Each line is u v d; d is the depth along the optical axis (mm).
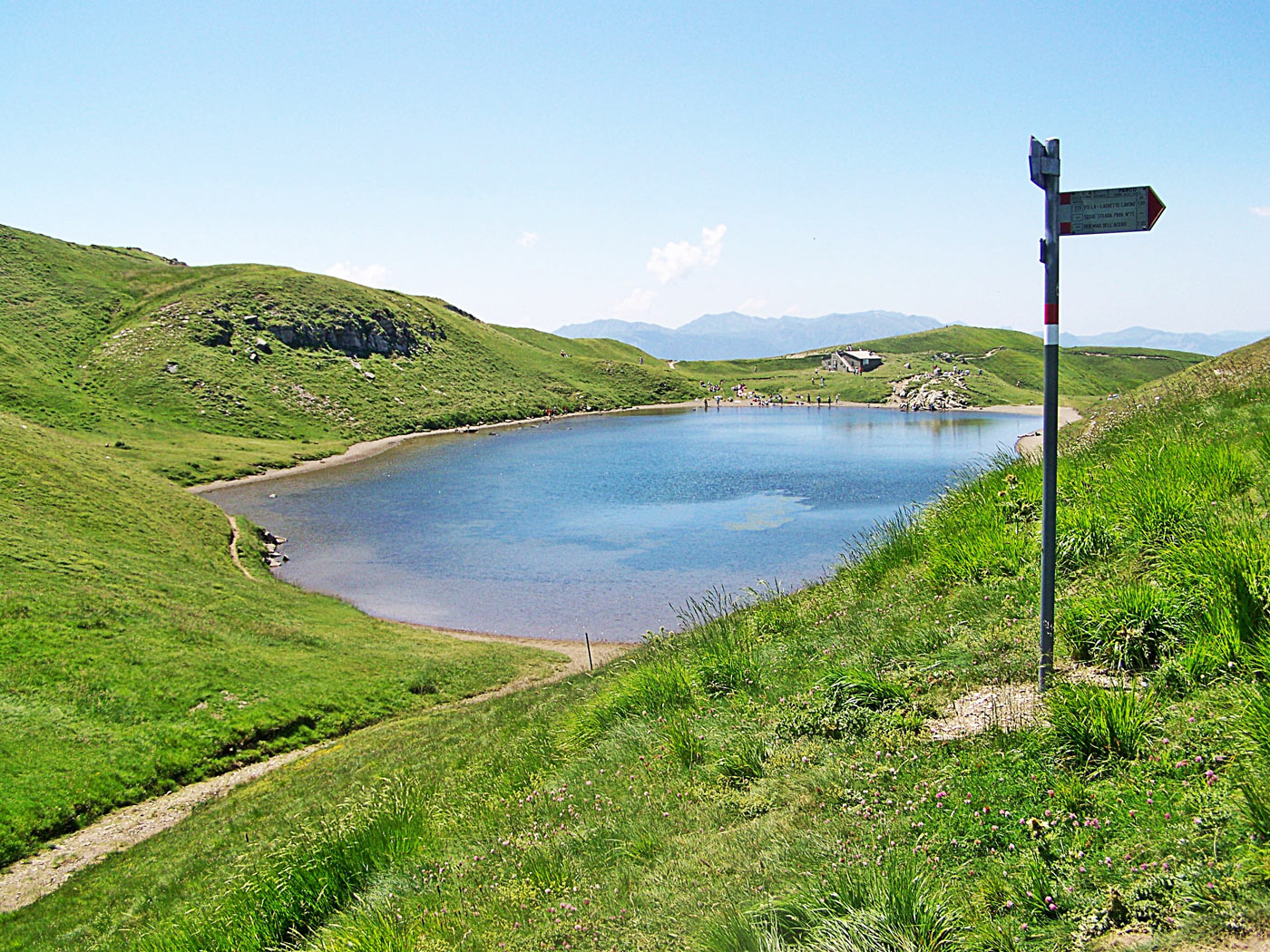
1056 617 9367
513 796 11766
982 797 6684
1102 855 5598
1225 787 5777
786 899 5895
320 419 158875
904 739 8266
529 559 64438
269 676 36875
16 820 24703
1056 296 8234
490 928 7500
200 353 164125
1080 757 6863
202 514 69438
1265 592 7578
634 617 48969
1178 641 8039
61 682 32312
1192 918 4824
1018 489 15078
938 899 5512
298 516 84625
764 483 98188
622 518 79625
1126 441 16406
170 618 40844
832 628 13430
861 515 76250
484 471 115812
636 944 6348
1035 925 5215
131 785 27938
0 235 187875
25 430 70500
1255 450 11875
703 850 7488
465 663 40969
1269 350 30906
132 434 124688
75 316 170250
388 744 27641
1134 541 10836
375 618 49969
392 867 10383
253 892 10773
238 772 30109
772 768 8836
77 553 47000
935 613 11766
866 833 6754
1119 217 7859
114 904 18469
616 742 11852
